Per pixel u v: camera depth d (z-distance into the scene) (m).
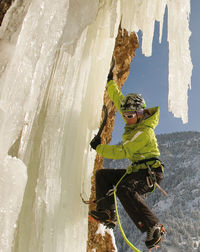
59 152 2.17
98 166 4.96
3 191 1.34
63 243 2.11
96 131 2.74
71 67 2.31
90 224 4.56
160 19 3.29
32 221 1.93
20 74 1.51
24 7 1.59
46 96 2.18
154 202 172.00
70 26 2.06
